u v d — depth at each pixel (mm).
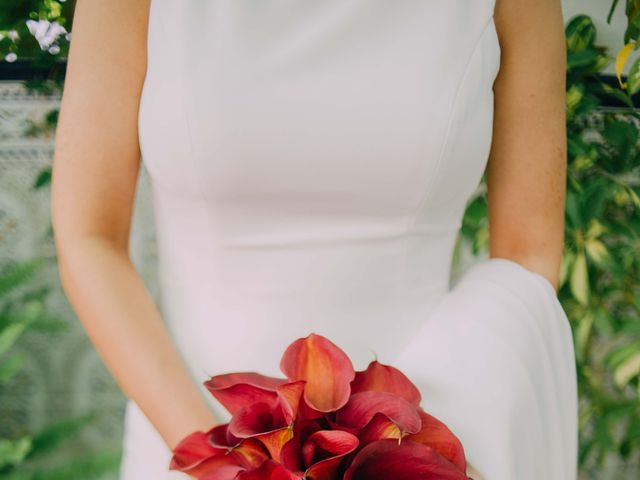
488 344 794
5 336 1381
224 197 819
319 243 845
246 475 615
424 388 780
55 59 1535
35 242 1673
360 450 630
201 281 847
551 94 888
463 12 844
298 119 805
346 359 657
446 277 924
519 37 883
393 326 868
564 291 1559
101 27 799
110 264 783
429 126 826
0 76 1565
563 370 862
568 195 1491
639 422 1648
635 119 1628
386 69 822
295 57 811
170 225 862
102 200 792
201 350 840
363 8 821
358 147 817
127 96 805
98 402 1739
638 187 1623
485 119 862
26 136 1610
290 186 822
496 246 911
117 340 760
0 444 1273
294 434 631
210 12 816
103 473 1235
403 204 850
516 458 766
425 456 622
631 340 1726
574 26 1543
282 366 657
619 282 1508
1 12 1473
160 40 804
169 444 740
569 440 874
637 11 1315
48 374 1719
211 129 797
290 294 842
